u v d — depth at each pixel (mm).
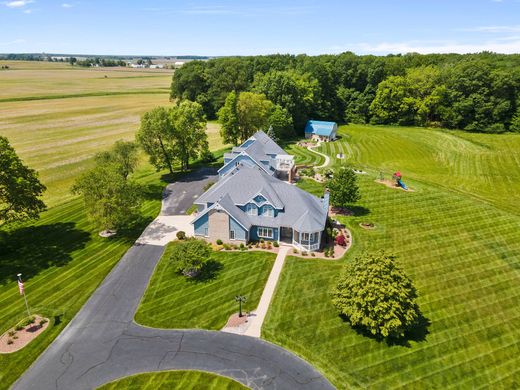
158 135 80438
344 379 31969
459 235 58000
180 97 157125
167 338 36625
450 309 41375
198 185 79000
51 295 43031
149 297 42844
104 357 34406
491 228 60375
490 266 49781
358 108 148375
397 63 161875
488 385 31719
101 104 176625
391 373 32594
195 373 32625
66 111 158875
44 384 31594
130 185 57844
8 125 132375
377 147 111812
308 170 85625
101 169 56250
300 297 42469
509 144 113375
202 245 47156
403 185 77438
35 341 36188
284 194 56750
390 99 141625
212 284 45031
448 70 137625
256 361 33812
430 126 139375
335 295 38938
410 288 36562
